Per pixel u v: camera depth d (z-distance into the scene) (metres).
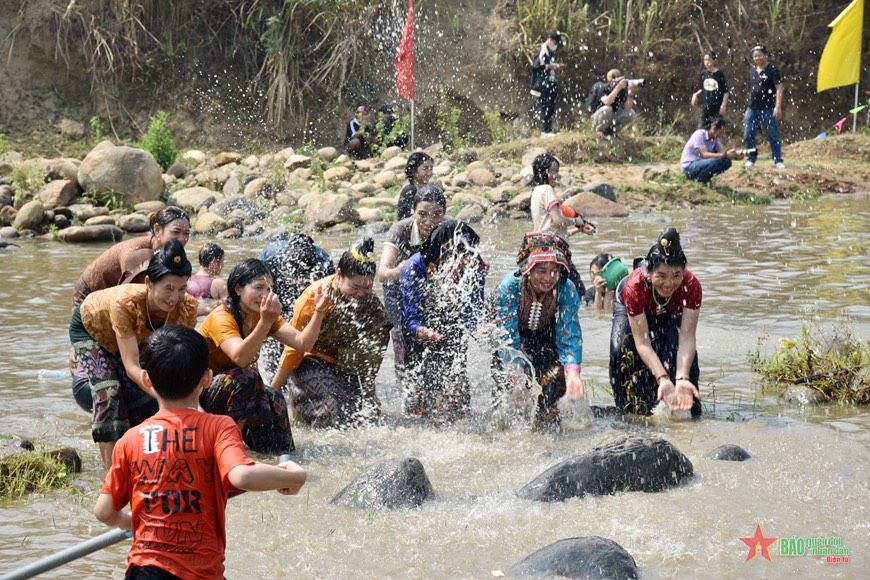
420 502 5.20
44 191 15.34
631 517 4.99
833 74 20.08
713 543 4.68
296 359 6.53
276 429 6.04
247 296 5.89
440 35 22.58
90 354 5.65
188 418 3.68
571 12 22.80
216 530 3.63
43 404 6.96
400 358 7.11
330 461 5.98
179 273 5.29
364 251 6.39
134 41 20.55
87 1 20.50
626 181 17.91
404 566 4.47
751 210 16.72
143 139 18.58
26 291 10.66
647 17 23.09
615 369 6.89
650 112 23.28
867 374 7.15
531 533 4.82
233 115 21.02
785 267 11.57
